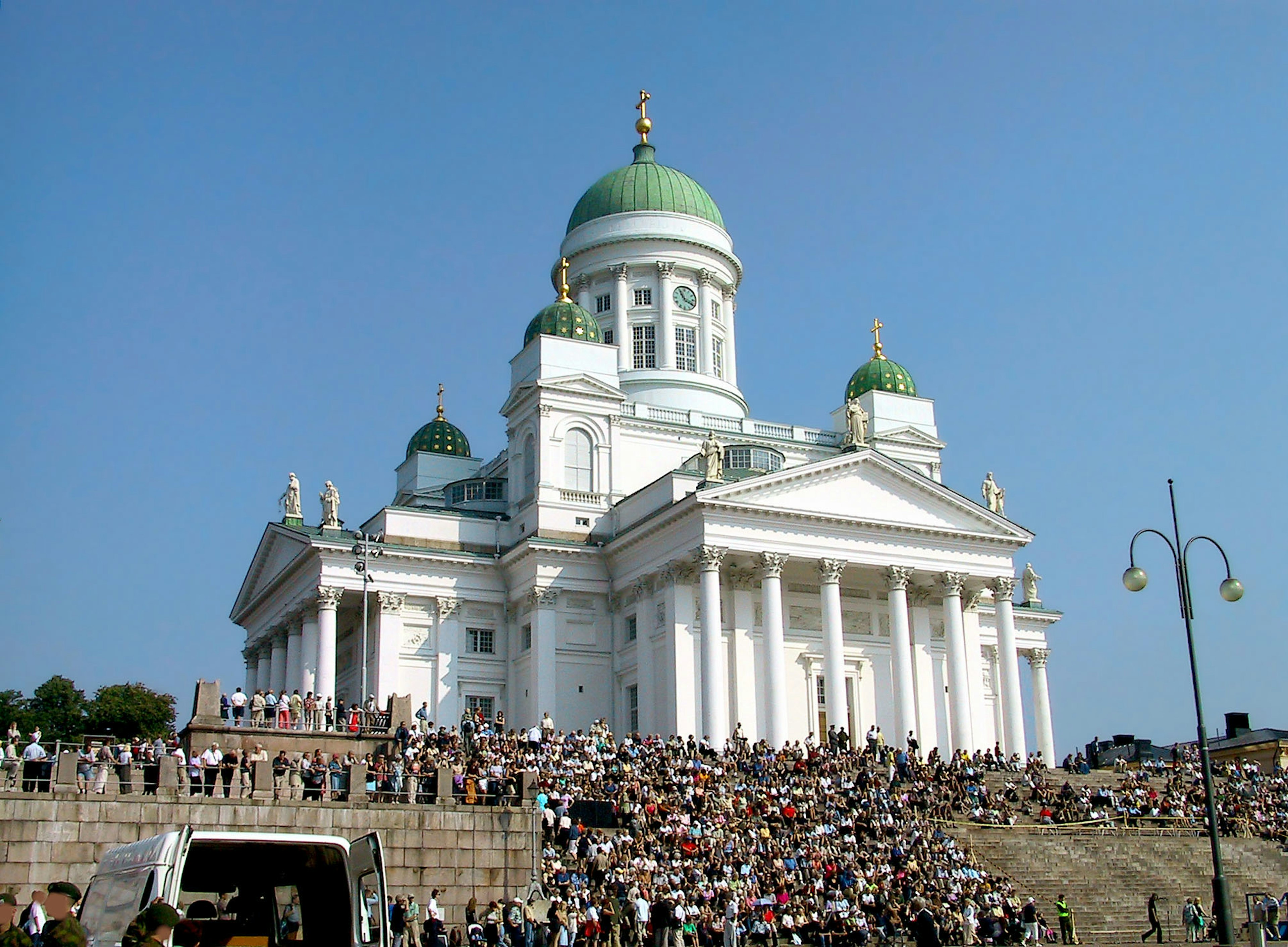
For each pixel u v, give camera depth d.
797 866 58.12
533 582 91.25
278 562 101.94
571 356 97.75
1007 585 91.75
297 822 50.94
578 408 96.44
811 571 89.94
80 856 47.75
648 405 102.25
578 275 113.00
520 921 48.97
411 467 114.44
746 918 53.19
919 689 92.81
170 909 16.03
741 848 58.66
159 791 49.78
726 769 69.88
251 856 25.53
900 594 87.69
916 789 71.00
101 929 25.80
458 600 93.50
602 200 114.00
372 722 69.62
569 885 52.25
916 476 88.69
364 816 51.91
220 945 25.06
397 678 90.94
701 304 112.12
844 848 60.97
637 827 58.47
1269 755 122.38
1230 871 68.06
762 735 85.62
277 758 55.25
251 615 109.62
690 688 83.69
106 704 115.94
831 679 84.38
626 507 93.06
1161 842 69.12
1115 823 72.25
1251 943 41.00
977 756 82.75
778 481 84.88
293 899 26.41
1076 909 61.16
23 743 61.12
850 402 90.75
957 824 67.88
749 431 103.62
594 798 62.25
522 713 91.62
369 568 91.50
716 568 82.88
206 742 61.12
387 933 26.70
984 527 90.88
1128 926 60.88
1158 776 87.19
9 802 47.25
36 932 28.38
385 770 57.12
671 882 53.06
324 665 88.94
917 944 45.41
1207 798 40.84
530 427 97.50
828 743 80.44
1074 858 65.75
